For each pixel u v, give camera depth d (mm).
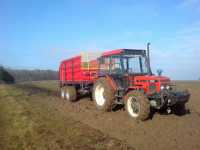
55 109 13070
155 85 10234
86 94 16422
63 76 18547
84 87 15461
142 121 10109
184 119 10445
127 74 11680
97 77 13094
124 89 11391
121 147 7121
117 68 11898
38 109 12992
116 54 11898
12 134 8695
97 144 7367
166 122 9977
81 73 15680
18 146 7492
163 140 7855
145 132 8703
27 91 25078
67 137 8016
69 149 6992
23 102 15828
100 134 8359
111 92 11641
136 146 7332
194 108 13367
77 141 7637
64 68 18281
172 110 11188
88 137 8016
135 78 11117
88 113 11859
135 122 9984
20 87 32625
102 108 11977
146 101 9945
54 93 22953
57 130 8805
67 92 16656
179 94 10086
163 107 10500
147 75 11586
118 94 11711
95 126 9500
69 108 13312
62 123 9781
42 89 28625
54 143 7473
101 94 12625
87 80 15055
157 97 9984
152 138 8055
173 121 10125
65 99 17188
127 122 10016
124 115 11195
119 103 11656
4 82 63281
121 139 7945
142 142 7672
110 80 11789
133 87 10898
